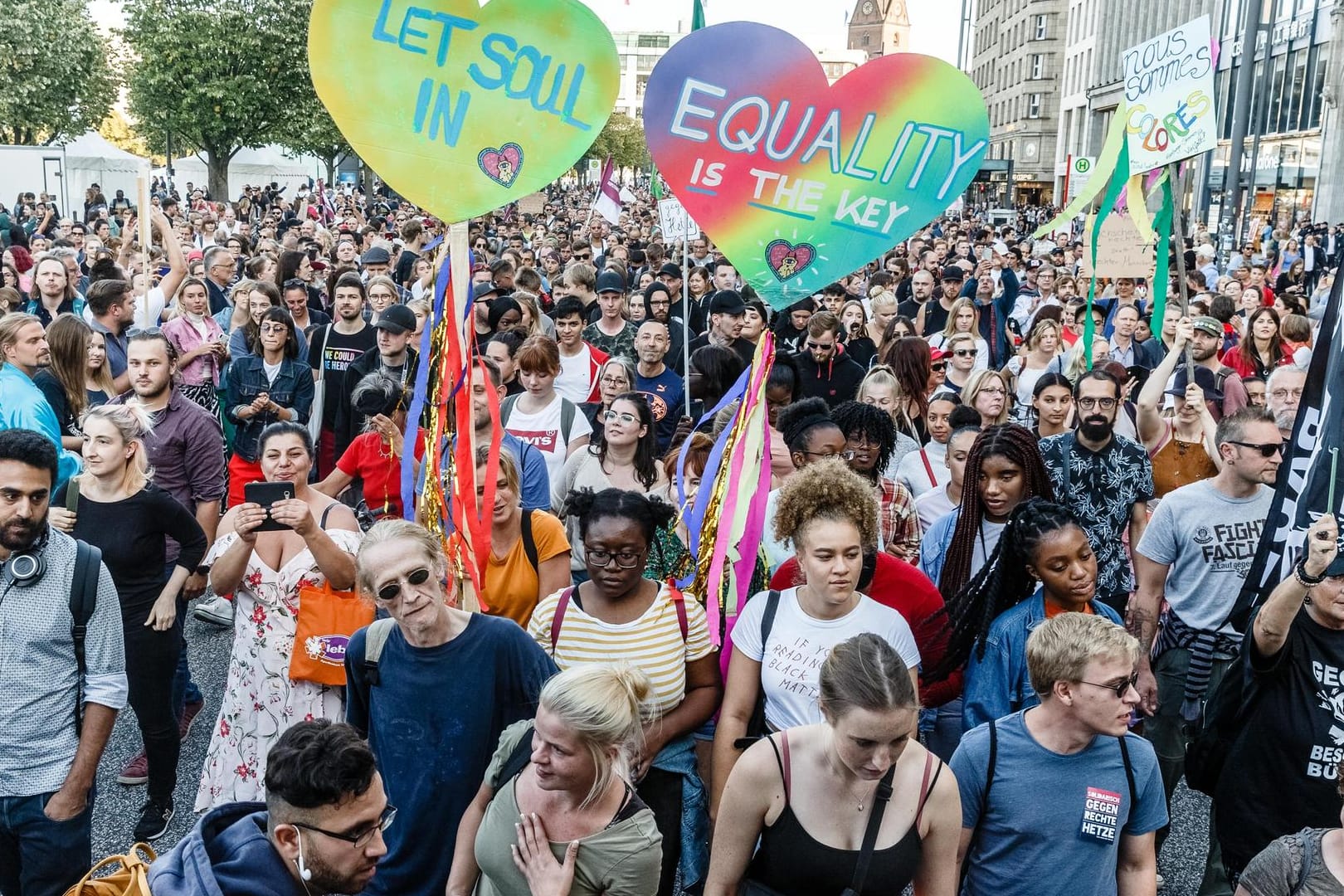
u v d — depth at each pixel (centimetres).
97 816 501
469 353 405
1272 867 288
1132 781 306
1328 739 371
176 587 479
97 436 456
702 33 401
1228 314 1108
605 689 282
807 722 362
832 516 361
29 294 1262
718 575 401
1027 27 8569
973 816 312
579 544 546
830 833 285
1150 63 775
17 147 2722
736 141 410
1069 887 305
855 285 1426
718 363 698
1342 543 387
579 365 837
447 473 409
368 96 392
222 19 3328
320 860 249
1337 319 399
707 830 406
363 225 2638
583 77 400
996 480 434
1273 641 370
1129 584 515
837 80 407
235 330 875
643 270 1526
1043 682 303
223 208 2953
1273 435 447
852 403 514
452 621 344
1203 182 3681
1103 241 970
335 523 451
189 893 243
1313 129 3884
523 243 1988
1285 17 4150
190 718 575
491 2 392
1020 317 1367
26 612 353
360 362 785
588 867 285
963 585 442
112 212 2481
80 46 3759
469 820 316
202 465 600
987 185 8688
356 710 355
